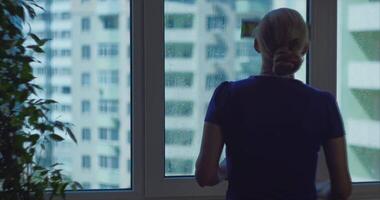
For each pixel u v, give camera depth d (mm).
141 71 2236
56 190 1883
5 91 1731
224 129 1396
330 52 2316
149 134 2236
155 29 2215
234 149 1380
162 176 2254
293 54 1371
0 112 1766
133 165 2256
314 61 2309
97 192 2234
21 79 1769
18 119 1766
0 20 1764
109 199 2240
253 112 1364
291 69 1378
